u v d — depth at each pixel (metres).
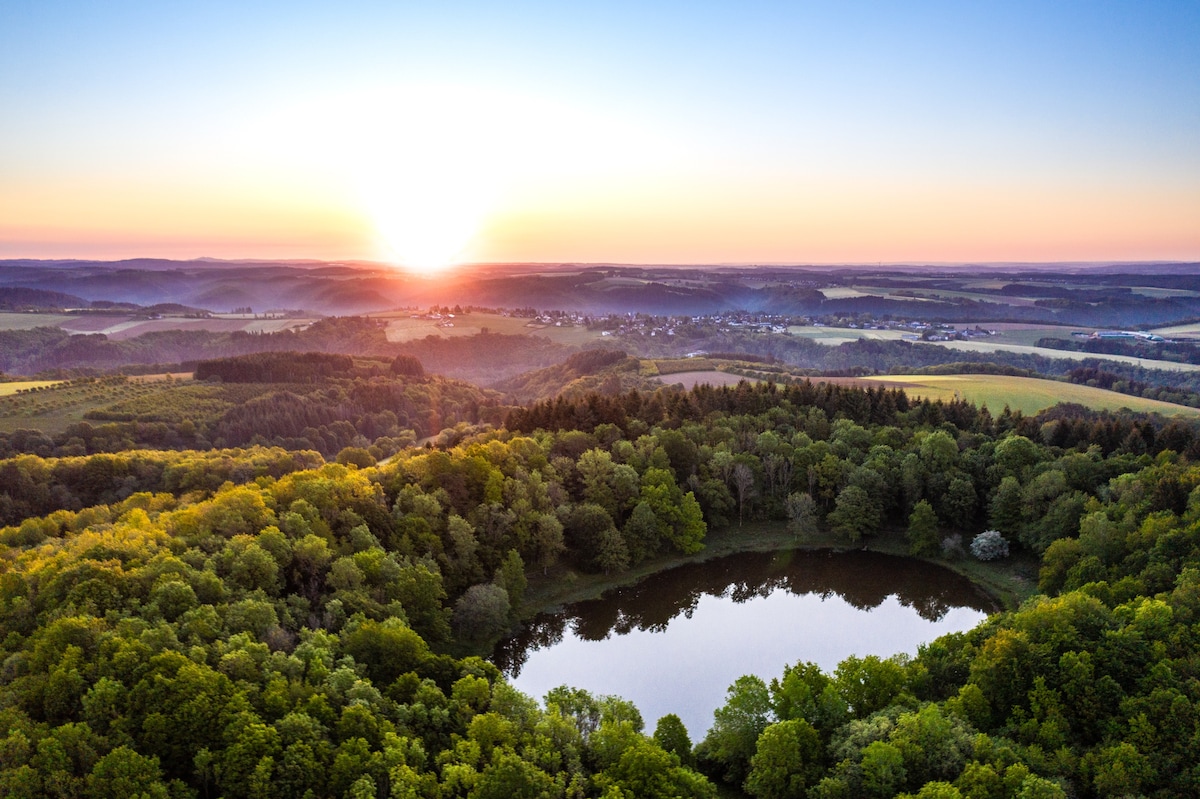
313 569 80.25
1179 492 92.31
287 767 50.31
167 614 65.19
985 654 63.88
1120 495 99.69
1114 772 49.81
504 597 90.69
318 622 74.06
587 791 53.38
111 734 51.28
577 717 61.69
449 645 88.94
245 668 58.44
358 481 99.81
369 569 82.69
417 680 63.94
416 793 49.28
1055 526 104.00
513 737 56.84
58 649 57.19
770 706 61.22
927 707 56.19
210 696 54.12
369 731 55.28
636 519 112.69
